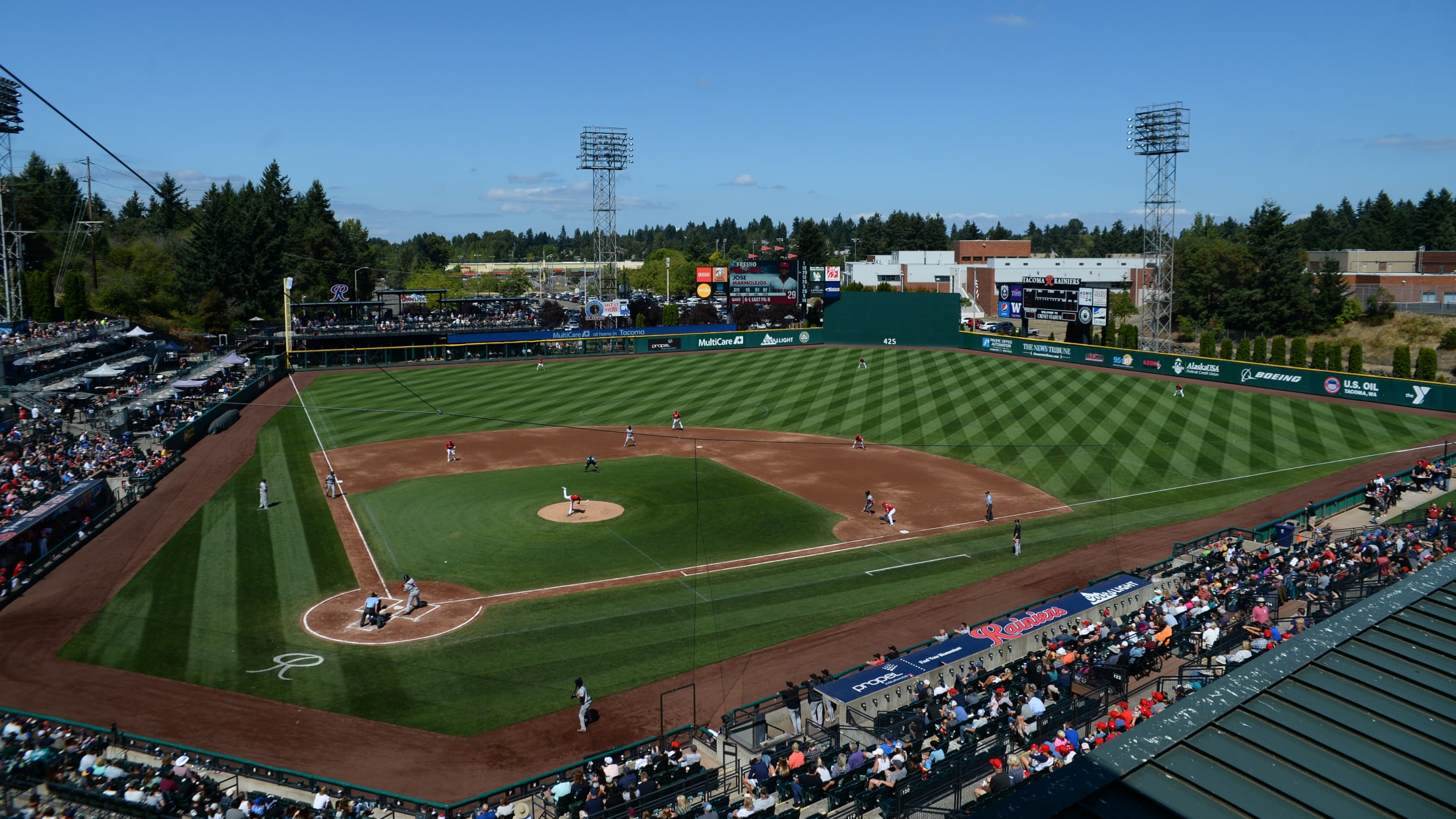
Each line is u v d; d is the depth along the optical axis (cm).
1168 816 773
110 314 9519
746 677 2809
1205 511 4453
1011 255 17025
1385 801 782
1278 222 11388
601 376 8656
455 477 5219
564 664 2898
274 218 13700
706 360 9450
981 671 2627
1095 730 2177
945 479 5138
